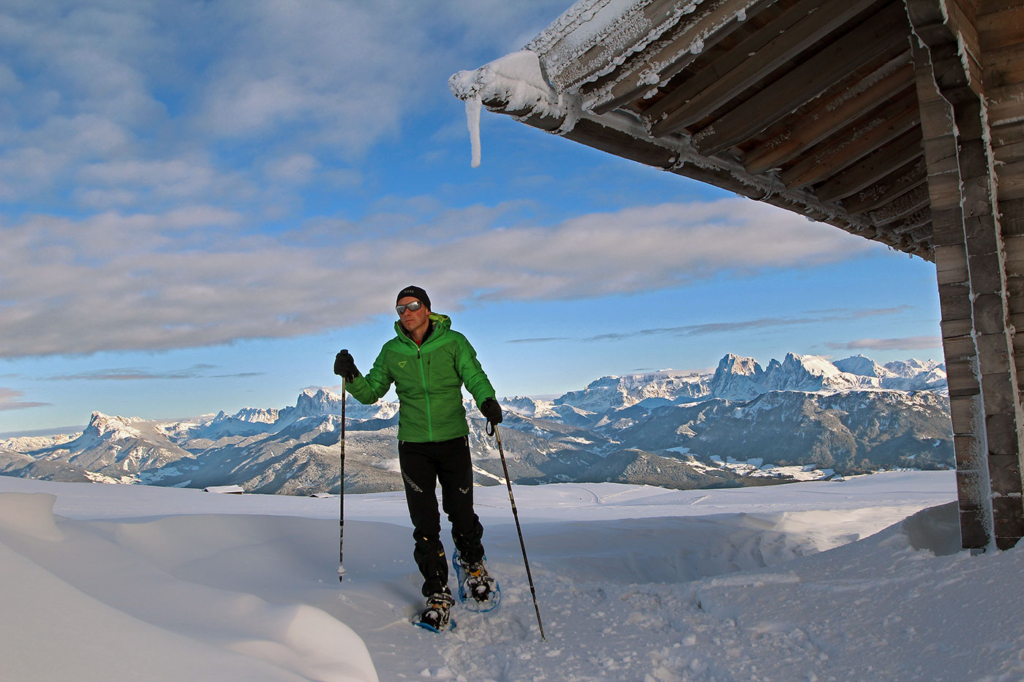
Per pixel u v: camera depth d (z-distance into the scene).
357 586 3.42
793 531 6.89
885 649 2.38
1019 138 3.16
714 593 3.24
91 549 2.30
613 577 4.57
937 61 3.04
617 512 15.12
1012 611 2.26
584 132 3.83
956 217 3.16
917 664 2.21
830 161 5.19
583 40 3.41
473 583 3.39
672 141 4.38
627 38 3.32
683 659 2.60
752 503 16.36
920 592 2.68
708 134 4.43
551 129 3.66
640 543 5.76
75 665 1.37
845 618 2.70
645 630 3.02
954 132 3.17
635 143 4.19
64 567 2.05
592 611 3.36
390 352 3.44
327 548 4.18
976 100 3.13
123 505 10.92
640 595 3.54
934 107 3.22
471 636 3.05
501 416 3.25
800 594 3.00
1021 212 3.12
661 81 3.36
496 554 4.76
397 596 3.43
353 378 3.43
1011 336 3.10
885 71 4.32
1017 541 2.90
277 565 3.60
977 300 3.07
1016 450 2.95
